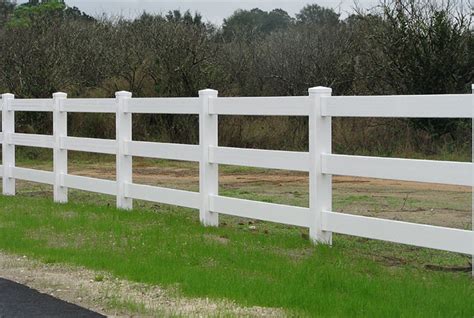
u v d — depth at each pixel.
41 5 36.84
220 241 10.16
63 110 14.09
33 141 14.95
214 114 11.21
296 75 26.36
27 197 15.30
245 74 27.39
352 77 25.14
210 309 7.11
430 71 22.91
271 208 10.30
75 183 13.87
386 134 22.11
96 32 28.64
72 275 8.60
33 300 7.56
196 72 25.77
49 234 10.81
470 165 8.02
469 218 12.10
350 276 7.91
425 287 7.53
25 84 25.80
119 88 25.97
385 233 8.80
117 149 12.88
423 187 16.12
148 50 26.50
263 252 9.34
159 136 24.38
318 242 9.66
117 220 11.73
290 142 23.11
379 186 16.41
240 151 10.76
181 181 18.06
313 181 9.67
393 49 23.28
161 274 8.33
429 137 21.78
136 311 7.09
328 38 26.47
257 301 7.30
